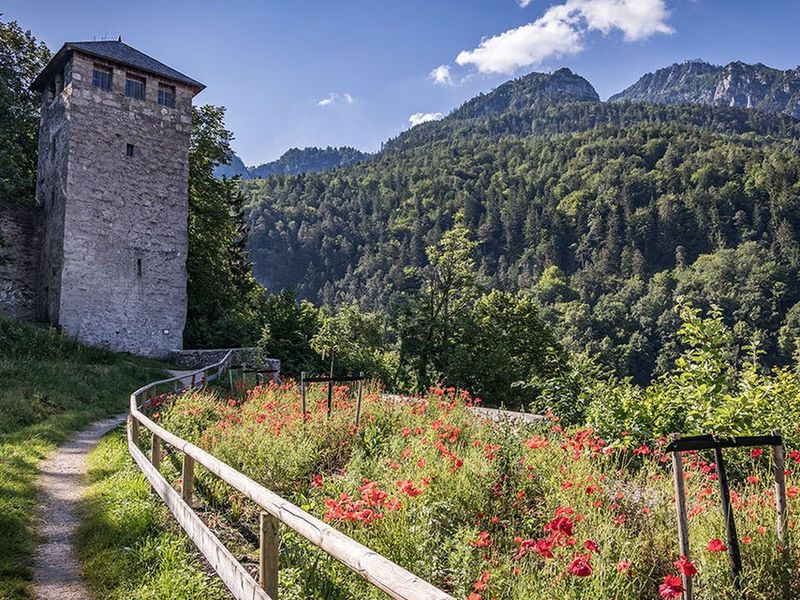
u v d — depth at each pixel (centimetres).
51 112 2816
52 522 684
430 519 491
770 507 471
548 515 529
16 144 2884
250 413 1048
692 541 460
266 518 376
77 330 2558
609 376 1069
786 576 401
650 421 771
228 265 3941
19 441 1073
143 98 2833
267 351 2977
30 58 3141
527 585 387
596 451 680
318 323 3766
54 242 2642
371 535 475
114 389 1825
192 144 3388
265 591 369
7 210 2733
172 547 538
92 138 2655
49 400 1459
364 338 4566
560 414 997
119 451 1001
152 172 2834
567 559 412
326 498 598
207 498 692
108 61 2702
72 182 2584
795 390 763
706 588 391
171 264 2867
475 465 610
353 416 944
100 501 731
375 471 656
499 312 3544
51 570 552
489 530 522
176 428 999
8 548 586
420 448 702
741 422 679
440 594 219
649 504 548
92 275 2619
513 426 867
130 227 2748
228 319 3184
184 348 3030
